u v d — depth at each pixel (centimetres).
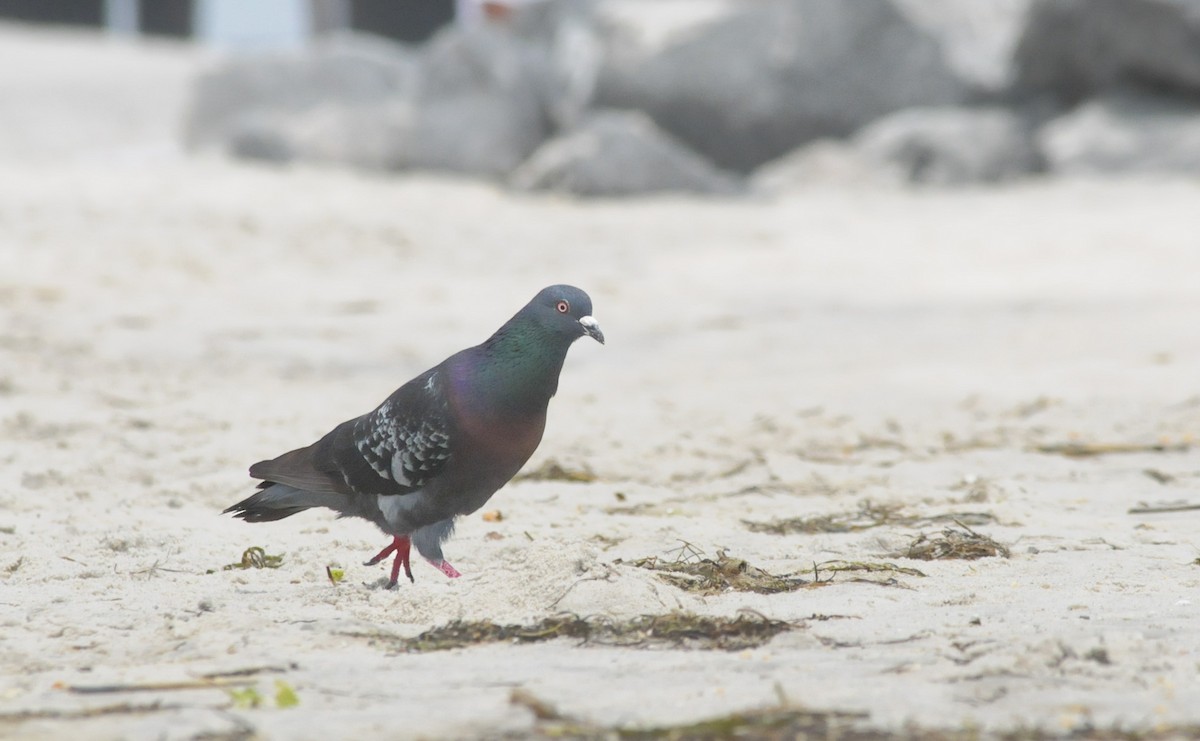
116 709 550
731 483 1105
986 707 536
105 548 871
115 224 2498
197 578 801
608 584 711
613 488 1073
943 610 704
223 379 1530
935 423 1309
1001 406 1371
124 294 1994
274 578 802
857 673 585
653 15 3719
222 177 3144
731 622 662
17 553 856
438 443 738
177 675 597
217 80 3825
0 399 1391
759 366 1596
